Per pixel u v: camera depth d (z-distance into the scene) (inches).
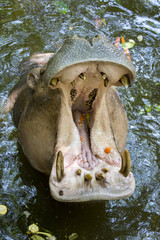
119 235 180.9
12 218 185.5
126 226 185.6
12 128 239.0
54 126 180.4
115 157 175.9
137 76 293.9
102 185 162.2
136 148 231.6
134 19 359.3
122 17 360.2
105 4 373.4
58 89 173.2
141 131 245.0
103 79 162.6
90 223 185.2
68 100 172.6
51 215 188.1
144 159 225.1
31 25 339.3
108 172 167.3
